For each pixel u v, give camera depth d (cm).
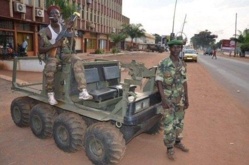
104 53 3744
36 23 2253
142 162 416
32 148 455
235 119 650
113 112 379
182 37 418
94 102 420
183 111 426
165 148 471
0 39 1920
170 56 396
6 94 847
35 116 479
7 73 1324
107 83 493
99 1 4228
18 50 1983
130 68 464
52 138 494
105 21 4656
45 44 430
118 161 378
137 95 414
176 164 413
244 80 1485
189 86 1147
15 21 2039
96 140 386
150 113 410
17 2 1994
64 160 416
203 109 738
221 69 2255
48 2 2022
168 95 398
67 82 426
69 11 1950
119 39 4659
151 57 3422
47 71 426
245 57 5641
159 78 393
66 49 438
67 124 416
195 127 584
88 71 446
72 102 426
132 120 363
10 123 577
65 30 436
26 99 544
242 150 470
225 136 534
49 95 431
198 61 3459
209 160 428
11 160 413
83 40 3631
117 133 383
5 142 479
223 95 956
